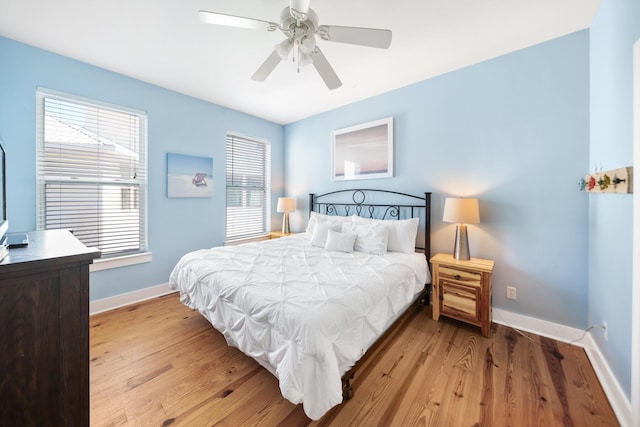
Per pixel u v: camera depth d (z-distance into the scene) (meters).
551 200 2.07
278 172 4.36
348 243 2.58
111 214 2.61
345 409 1.36
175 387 1.52
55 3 1.63
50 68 2.19
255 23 1.44
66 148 2.32
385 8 1.69
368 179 3.23
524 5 1.67
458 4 1.66
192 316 2.43
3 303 0.69
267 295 1.47
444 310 2.30
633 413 1.15
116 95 2.56
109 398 1.44
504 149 2.28
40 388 0.75
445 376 1.62
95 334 2.10
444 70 2.53
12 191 2.05
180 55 2.25
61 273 0.78
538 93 2.11
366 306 1.51
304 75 2.60
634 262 1.16
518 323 2.22
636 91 1.17
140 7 1.67
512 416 1.32
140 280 2.79
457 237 2.34
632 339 1.17
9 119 2.02
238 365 1.73
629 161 1.31
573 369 1.68
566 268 2.02
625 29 1.35
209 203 3.40
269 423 1.29
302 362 1.17
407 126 2.88
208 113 3.34
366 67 2.46
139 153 2.78
